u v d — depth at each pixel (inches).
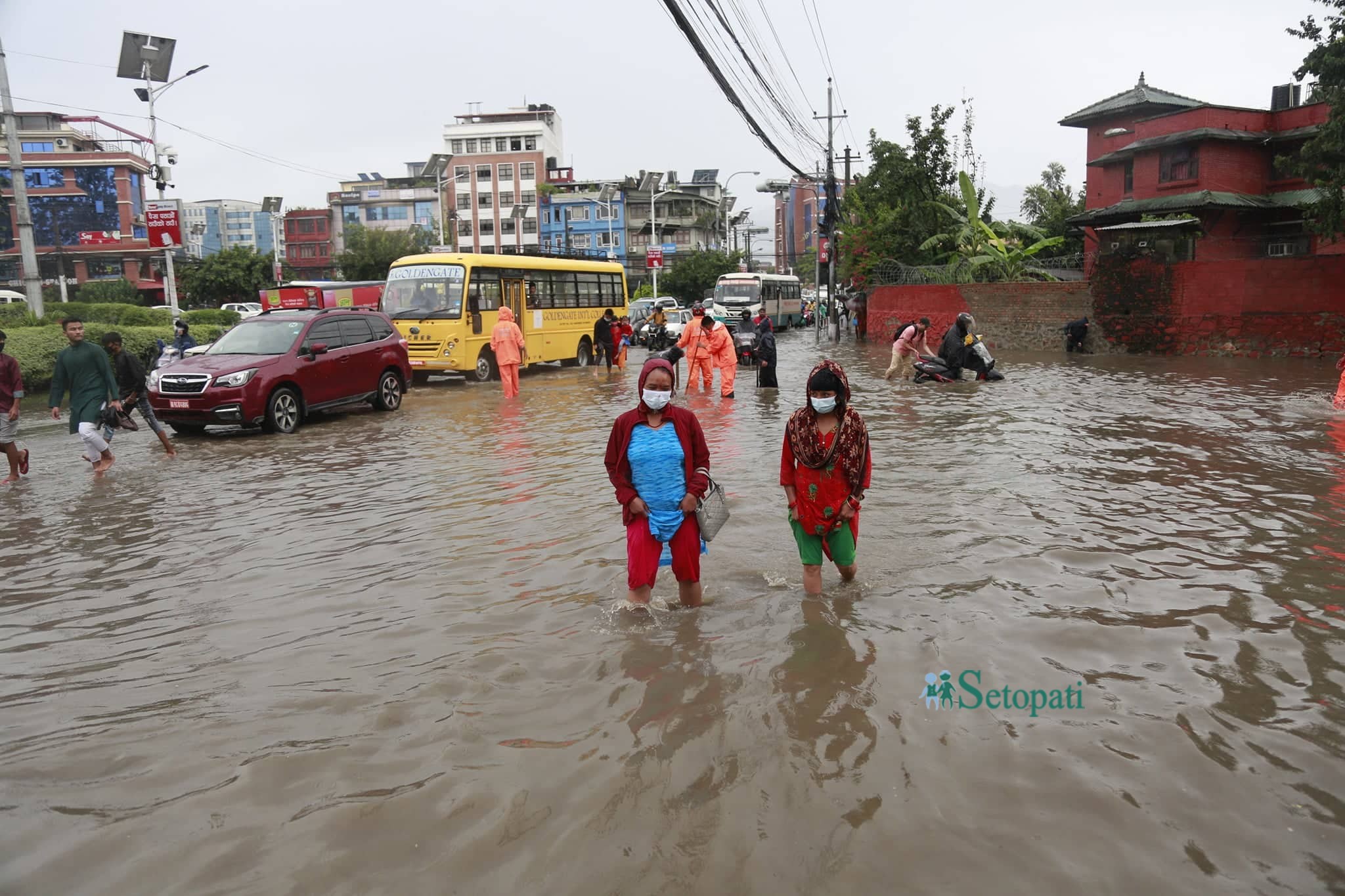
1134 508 293.7
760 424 505.4
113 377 411.2
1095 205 1462.8
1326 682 162.4
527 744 143.4
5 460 465.1
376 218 3358.8
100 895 109.4
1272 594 209.6
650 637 187.3
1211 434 445.1
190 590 231.6
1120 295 1039.0
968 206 1270.9
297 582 234.7
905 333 754.2
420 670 174.2
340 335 584.7
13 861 116.6
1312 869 109.4
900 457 389.7
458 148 3238.2
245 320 576.4
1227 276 960.3
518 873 111.3
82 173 2632.9
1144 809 122.7
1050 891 106.0
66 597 229.6
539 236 3134.8
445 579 231.9
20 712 161.9
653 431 201.0
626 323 916.0
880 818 121.3
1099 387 676.1
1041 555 241.1
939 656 175.2
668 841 117.1
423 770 136.2
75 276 2605.8
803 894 106.3
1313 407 544.4
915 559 238.7
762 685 162.7
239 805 128.1
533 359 902.4
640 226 3075.8
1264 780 129.7
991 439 437.1
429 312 787.4
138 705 163.3
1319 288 892.0
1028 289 1134.4
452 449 443.8
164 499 348.2
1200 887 106.1
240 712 158.7
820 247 1438.2
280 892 108.7
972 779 130.7
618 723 149.3
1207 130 1182.9
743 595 212.8
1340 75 777.6
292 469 406.9
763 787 129.3
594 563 242.1
